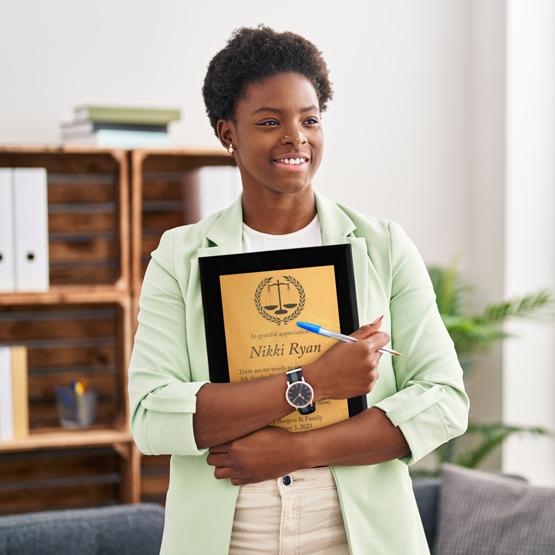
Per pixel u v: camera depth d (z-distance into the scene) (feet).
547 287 13.79
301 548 4.60
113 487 12.73
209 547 4.60
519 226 13.64
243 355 4.62
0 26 12.14
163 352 4.80
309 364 4.51
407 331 4.87
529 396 13.82
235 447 4.50
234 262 4.65
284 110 4.57
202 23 12.85
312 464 4.47
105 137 11.35
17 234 11.05
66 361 12.56
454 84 14.03
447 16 13.96
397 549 4.62
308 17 13.33
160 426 4.60
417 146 13.91
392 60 13.74
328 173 13.56
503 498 9.78
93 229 12.42
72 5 12.37
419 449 4.55
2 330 12.36
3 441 11.16
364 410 4.61
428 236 14.03
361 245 4.85
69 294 11.22
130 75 12.62
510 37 13.42
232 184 11.53
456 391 4.75
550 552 9.25
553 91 13.67
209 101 4.93
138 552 8.35
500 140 13.58
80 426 11.81
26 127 12.26
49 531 8.21
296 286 4.63
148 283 5.02
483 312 13.99
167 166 12.39
